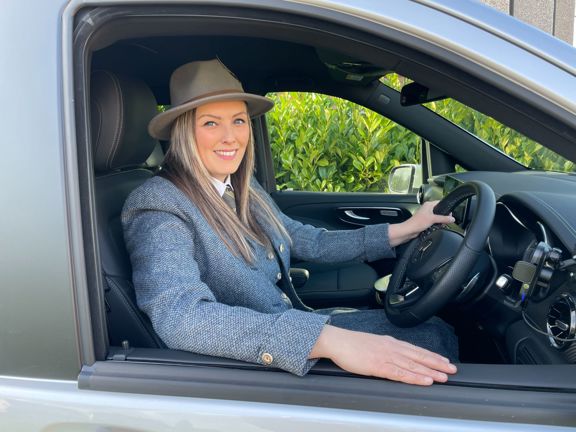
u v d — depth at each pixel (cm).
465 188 171
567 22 582
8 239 102
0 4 105
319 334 105
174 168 153
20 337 104
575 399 93
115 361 105
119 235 151
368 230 200
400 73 106
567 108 93
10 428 104
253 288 147
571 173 223
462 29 96
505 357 154
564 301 119
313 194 323
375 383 100
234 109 154
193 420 98
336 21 99
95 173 158
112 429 100
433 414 94
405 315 142
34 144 102
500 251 166
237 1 100
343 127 397
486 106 100
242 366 105
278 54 244
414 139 314
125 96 154
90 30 103
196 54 222
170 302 117
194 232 142
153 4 102
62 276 101
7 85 103
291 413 96
